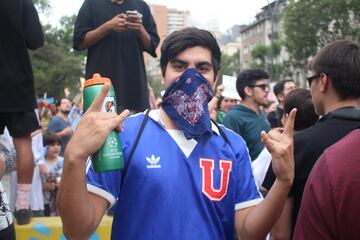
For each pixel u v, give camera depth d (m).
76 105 8.03
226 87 6.61
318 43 28.70
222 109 7.97
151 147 2.03
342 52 2.51
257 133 4.98
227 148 2.15
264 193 3.03
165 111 2.12
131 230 1.95
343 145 1.46
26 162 3.34
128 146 2.03
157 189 1.96
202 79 2.09
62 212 1.77
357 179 1.37
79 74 45.28
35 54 42.62
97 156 1.79
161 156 2.02
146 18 3.89
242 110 5.05
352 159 1.41
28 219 3.35
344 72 2.48
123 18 3.50
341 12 26.67
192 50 2.12
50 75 42.84
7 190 3.45
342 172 1.40
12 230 2.64
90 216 1.82
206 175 2.05
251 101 5.13
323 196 1.42
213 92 2.20
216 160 2.10
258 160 3.48
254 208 2.08
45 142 6.25
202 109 2.09
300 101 3.38
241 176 2.17
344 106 2.55
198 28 2.18
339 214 1.38
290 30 29.22
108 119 1.76
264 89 5.11
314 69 2.62
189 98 2.08
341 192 1.39
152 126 2.11
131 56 3.70
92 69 3.67
